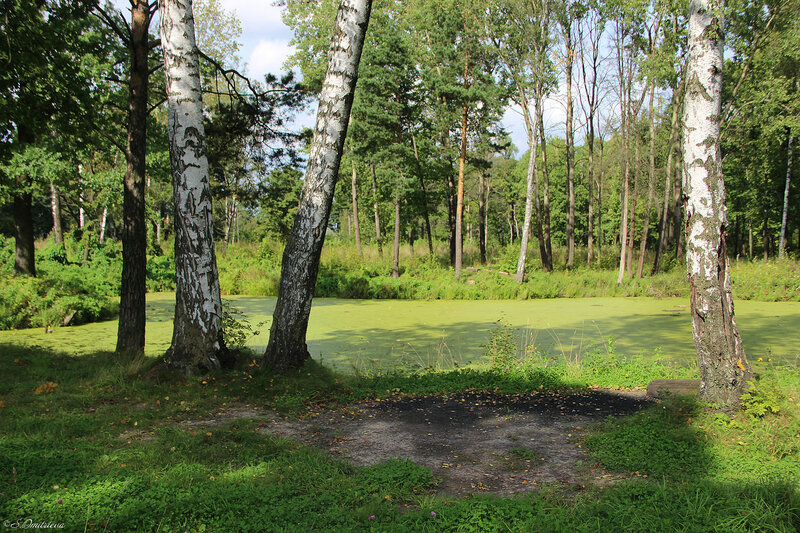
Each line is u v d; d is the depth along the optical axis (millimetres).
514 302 20609
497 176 50250
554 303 20016
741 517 3217
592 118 28375
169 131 7500
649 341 11859
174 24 7363
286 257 7906
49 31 8586
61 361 8977
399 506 3701
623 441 4895
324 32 28859
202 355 7469
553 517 3332
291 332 7852
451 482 4203
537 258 32344
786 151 29047
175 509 3377
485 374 8320
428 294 22438
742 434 4801
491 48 23922
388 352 11062
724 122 24516
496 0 22859
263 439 5059
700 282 5555
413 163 29328
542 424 5824
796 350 10180
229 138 11469
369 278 24406
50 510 3285
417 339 12578
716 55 5465
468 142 27203
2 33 7934
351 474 4340
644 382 7656
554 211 51094
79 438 4914
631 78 22875
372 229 52844
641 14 21594
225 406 6418
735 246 41156
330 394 7152
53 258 23766
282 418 6051
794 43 19844
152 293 23391
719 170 5531
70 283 17172
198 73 7582
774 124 23516
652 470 4195
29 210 17781
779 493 3527
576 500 3691
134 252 9062
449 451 4969
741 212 34312
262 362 7875
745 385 5371
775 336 11805
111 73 12375
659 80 22906
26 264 17641
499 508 3439
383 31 25094
